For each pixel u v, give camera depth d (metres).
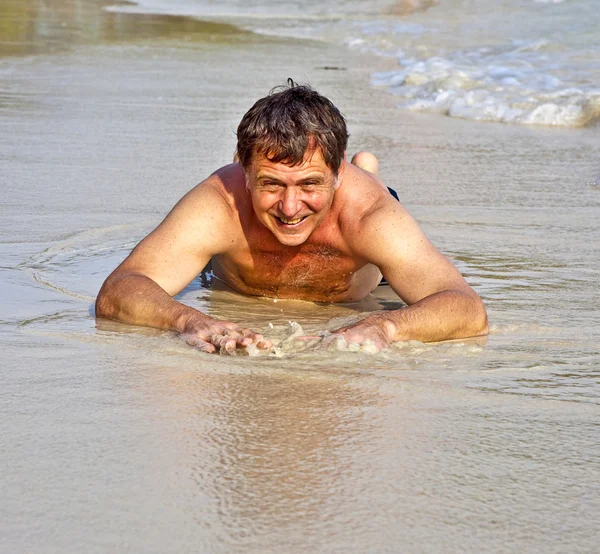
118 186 6.55
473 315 3.64
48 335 3.50
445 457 2.43
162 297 3.66
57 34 16.12
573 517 2.12
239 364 3.17
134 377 3.02
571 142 8.84
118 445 2.46
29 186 6.47
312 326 3.82
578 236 5.51
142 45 15.24
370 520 2.08
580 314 4.02
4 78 11.52
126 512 2.10
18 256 4.80
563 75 12.31
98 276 4.47
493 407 2.82
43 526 2.04
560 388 3.02
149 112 9.66
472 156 8.11
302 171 3.49
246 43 16.09
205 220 3.94
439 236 5.50
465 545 1.99
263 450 2.44
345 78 12.62
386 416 2.71
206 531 2.02
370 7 21.91
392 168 7.53
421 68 13.02
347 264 4.05
